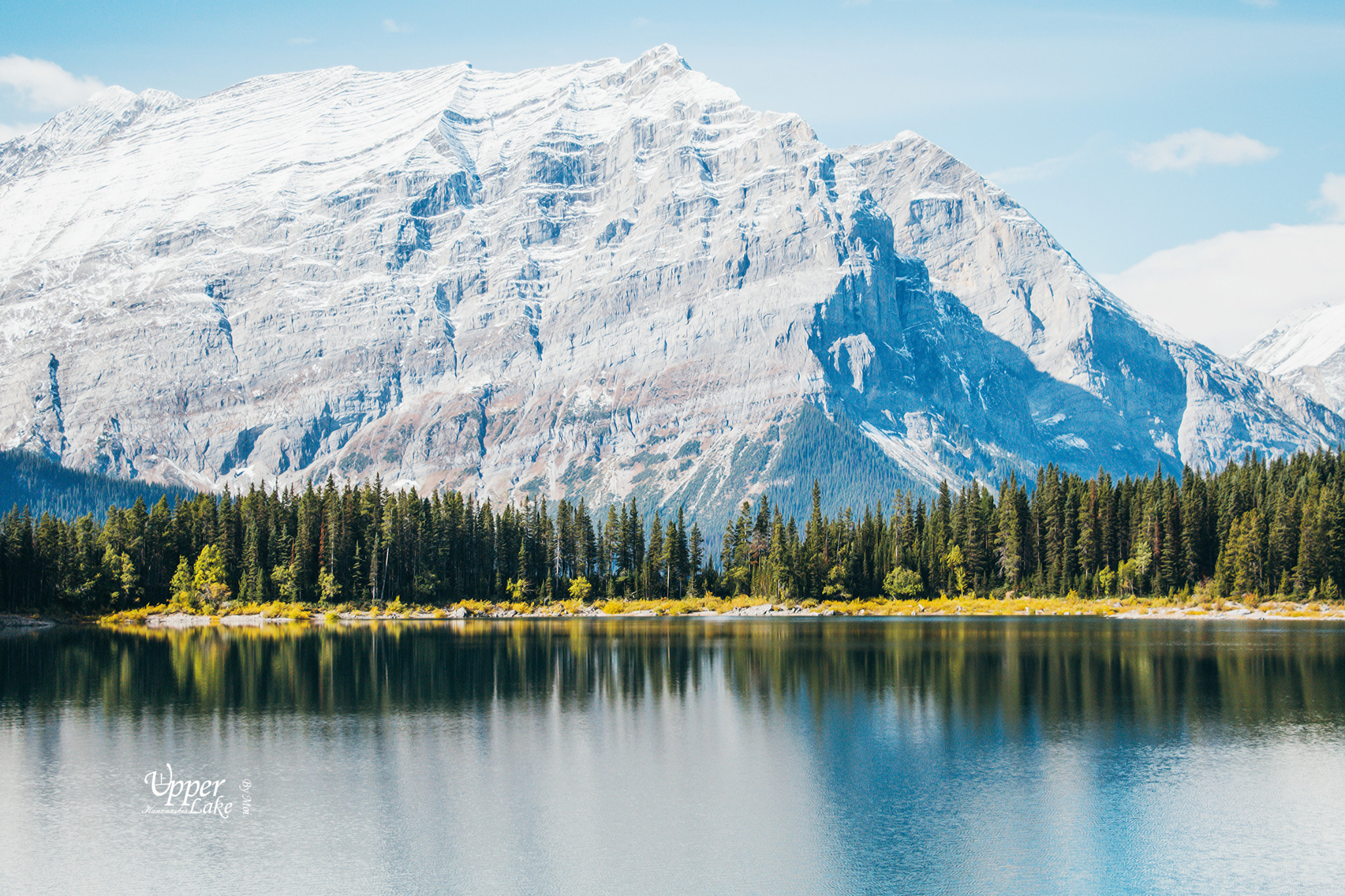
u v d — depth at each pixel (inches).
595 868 2481.5
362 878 2432.3
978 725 3841.0
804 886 2373.3
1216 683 4635.8
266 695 4603.8
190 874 2445.9
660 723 3929.6
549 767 3302.2
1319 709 4074.8
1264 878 2405.3
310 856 2566.4
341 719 4042.8
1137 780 3100.4
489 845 2628.0
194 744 3619.6
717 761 3363.7
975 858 2534.5
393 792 3051.2
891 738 3636.8
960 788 3058.6
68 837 2694.4
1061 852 2561.5
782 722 3922.2
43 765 3351.4
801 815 2827.3
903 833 2694.4
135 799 2992.1
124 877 2434.8
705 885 2390.5
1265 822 2758.4
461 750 3526.1
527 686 4825.3
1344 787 3038.9
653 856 2559.1
